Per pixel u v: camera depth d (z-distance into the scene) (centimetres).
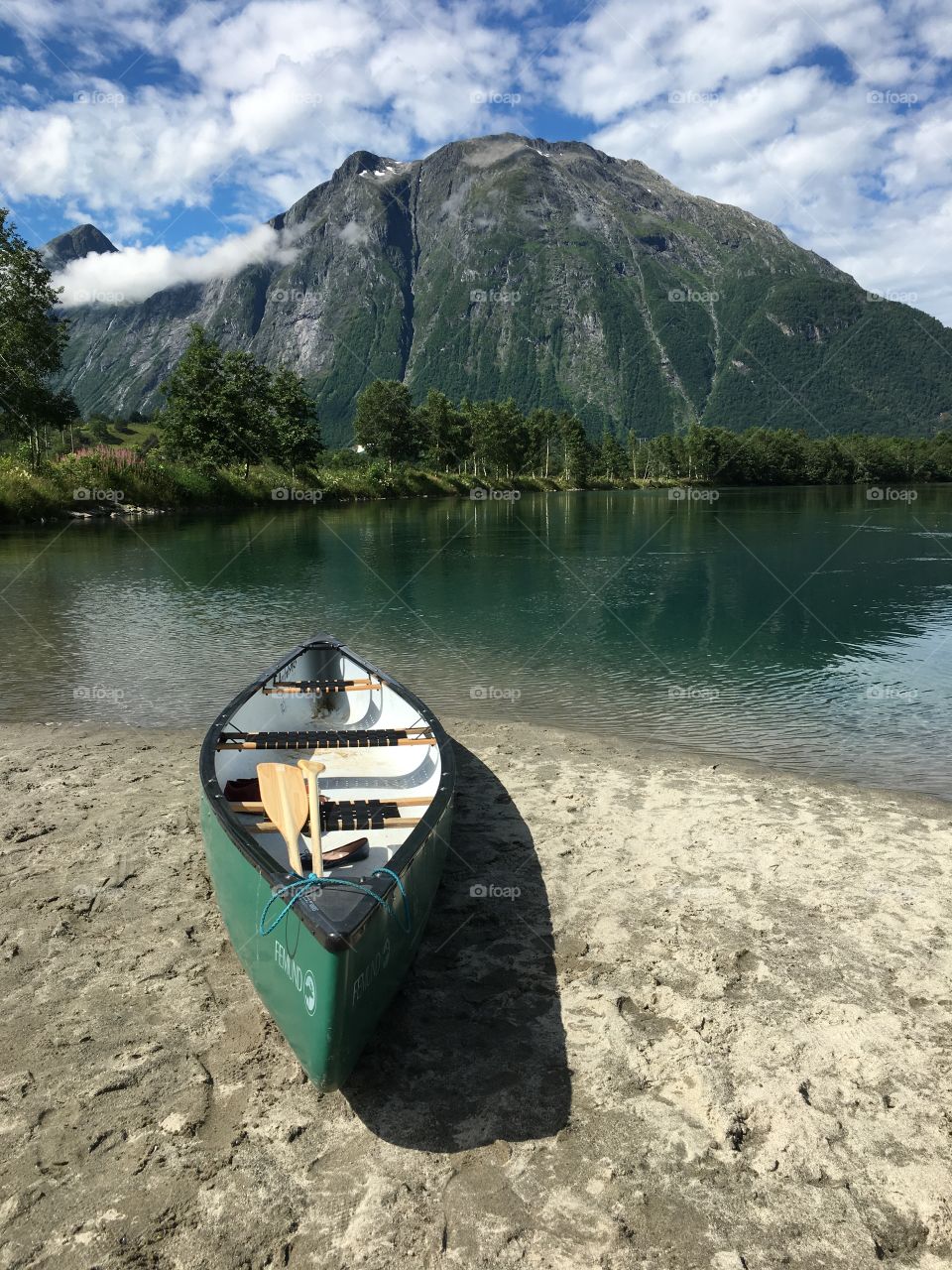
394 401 6366
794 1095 333
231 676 1012
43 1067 343
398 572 1981
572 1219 277
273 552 2322
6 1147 301
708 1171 297
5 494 2761
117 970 414
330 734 559
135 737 782
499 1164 299
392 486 5722
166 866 524
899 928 460
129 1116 317
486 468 8369
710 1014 384
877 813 620
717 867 533
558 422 9419
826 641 1244
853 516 4225
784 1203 285
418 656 1132
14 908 471
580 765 720
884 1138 312
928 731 815
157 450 4269
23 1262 257
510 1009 388
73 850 545
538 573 1970
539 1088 337
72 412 3238
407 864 359
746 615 1452
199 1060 350
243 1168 295
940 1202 285
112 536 2619
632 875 522
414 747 604
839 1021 379
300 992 312
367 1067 349
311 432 4984
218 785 454
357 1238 268
